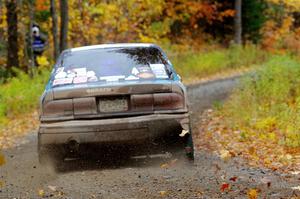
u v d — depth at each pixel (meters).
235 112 34.19
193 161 21.81
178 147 21.33
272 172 20.47
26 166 23.75
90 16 83.12
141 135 20.72
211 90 55.38
